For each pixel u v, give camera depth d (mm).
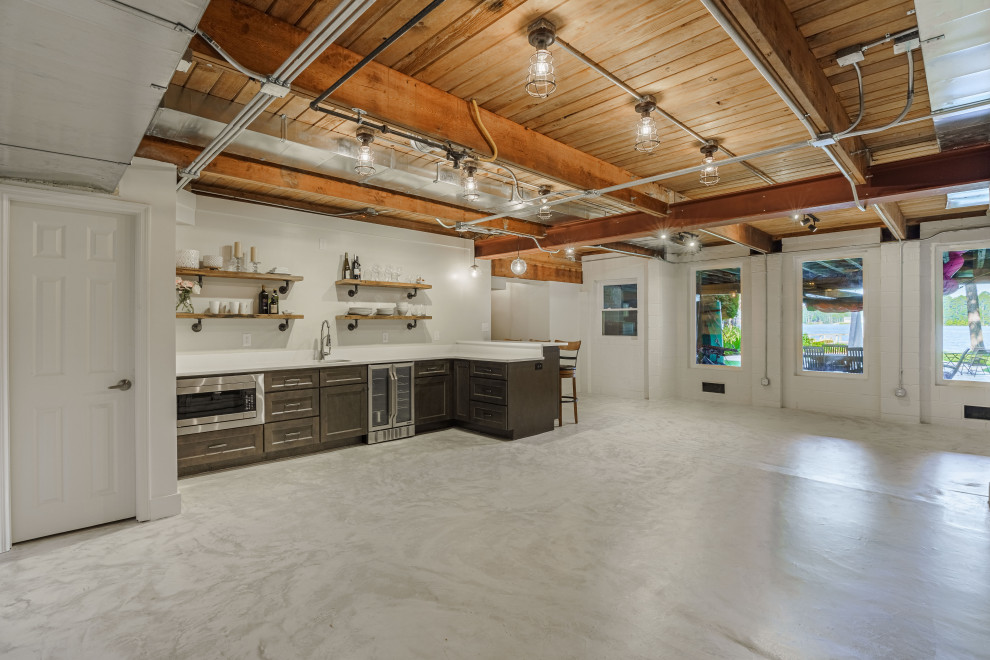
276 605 2045
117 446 2936
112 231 2928
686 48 2270
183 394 3684
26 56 1475
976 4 1564
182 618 1955
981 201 4527
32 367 2689
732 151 3574
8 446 2590
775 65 1993
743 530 2777
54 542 2650
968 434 5262
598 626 1891
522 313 8906
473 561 2422
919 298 5848
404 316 5543
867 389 6270
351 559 2447
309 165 3252
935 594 2109
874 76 2506
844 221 6051
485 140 2846
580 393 8617
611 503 3205
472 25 2088
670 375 8070
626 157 3688
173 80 2537
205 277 4336
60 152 2238
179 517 2994
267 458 4219
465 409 5359
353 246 5340
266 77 1866
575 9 1982
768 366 7082
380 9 1981
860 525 2838
